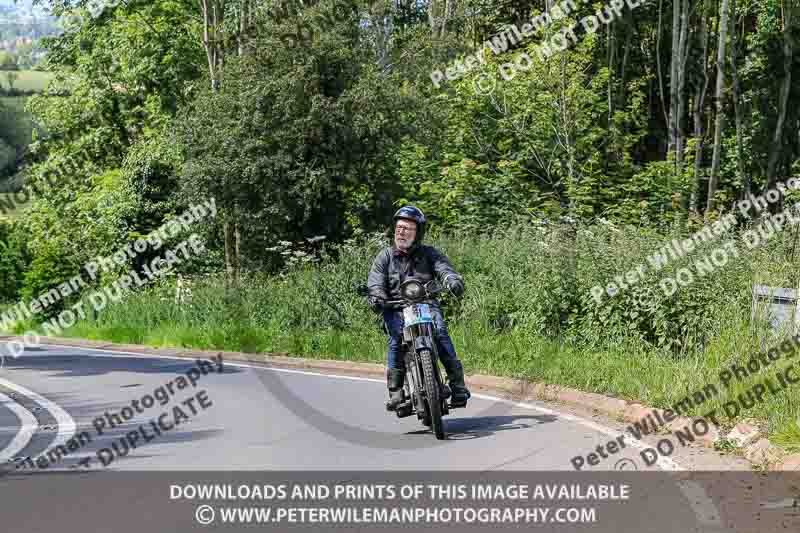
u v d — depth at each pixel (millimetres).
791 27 52688
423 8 63531
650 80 62938
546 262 26250
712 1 54781
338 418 17750
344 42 45250
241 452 14719
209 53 51312
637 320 23297
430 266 16125
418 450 14438
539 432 15656
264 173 45031
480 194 43312
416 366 15539
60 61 72750
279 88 44719
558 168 46219
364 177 46438
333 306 32344
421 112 46625
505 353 24016
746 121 57625
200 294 40812
